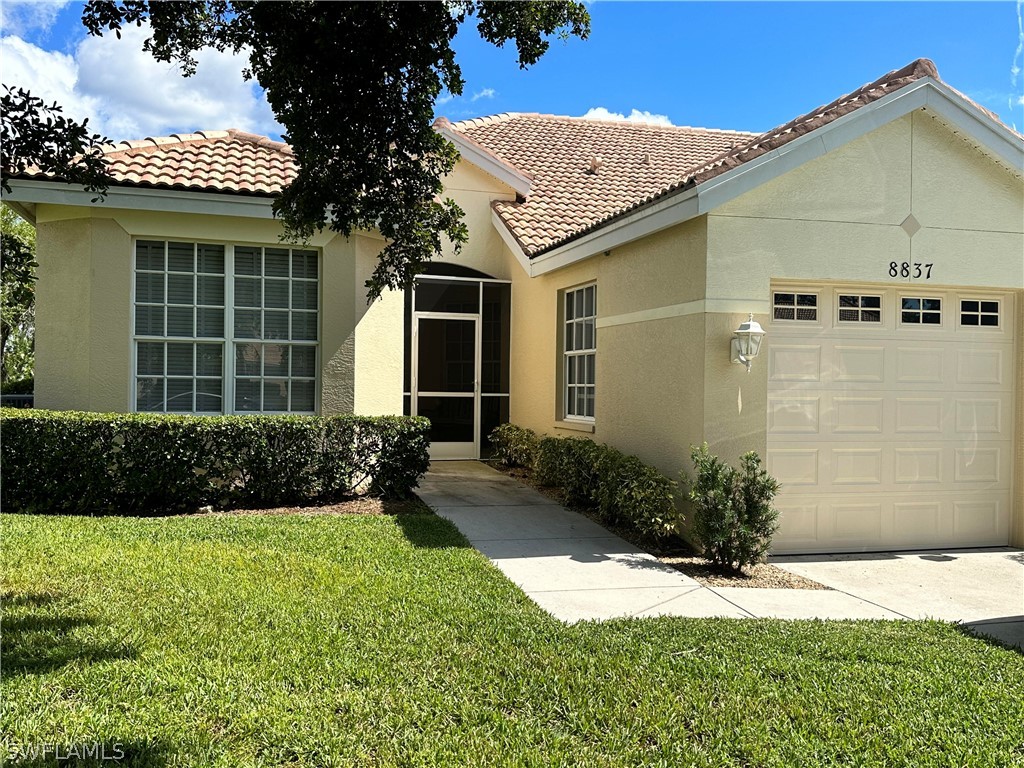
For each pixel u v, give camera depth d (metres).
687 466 8.45
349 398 10.61
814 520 8.47
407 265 7.89
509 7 6.45
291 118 6.55
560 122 18.58
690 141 18.36
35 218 10.41
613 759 3.75
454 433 14.86
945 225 8.59
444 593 6.16
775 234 8.20
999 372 9.02
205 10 6.54
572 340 12.51
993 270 8.70
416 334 14.56
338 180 6.98
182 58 6.88
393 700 4.23
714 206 7.88
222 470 9.29
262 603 5.71
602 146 17.27
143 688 4.27
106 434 8.90
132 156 10.32
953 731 4.11
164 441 9.04
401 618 5.51
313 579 6.38
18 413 9.02
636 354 9.81
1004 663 5.05
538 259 12.25
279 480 9.52
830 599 6.68
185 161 10.62
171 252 10.03
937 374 8.84
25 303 5.98
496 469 13.84
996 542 8.98
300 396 10.57
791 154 7.97
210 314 10.18
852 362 8.59
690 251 8.41
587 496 10.39
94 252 9.73
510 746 3.82
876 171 8.41
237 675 4.46
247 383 10.34
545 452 11.74
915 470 8.77
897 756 3.83
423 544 7.73
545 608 6.11
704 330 8.08
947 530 8.85
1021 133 8.32
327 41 6.18
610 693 4.42
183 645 4.88
